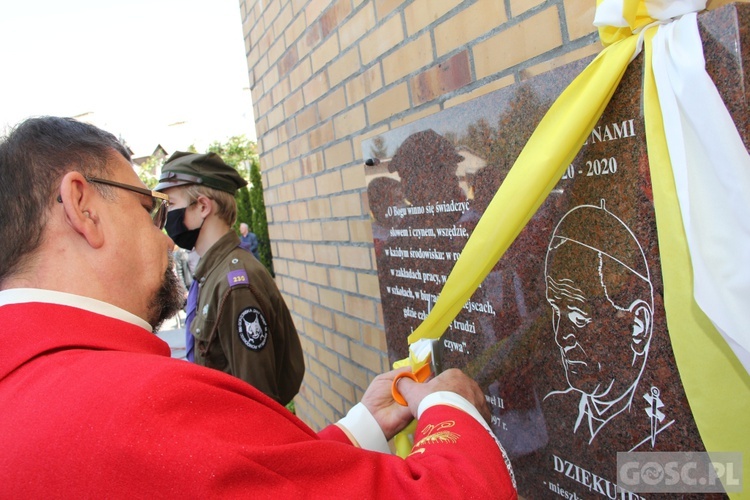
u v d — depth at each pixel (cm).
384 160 150
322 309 229
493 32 115
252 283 179
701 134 65
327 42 188
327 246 215
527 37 107
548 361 102
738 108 64
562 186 93
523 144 100
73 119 90
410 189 139
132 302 85
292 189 245
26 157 78
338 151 193
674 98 69
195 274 192
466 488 70
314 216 223
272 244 291
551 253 98
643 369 84
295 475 66
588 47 94
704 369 72
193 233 196
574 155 86
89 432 60
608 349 89
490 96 107
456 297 99
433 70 136
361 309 195
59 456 60
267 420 70
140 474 59
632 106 78
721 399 71
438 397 91
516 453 114
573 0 96
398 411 112
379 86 160
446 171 124
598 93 78
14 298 74
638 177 79
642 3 74
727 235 64
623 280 85
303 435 74
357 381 205
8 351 69
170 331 341
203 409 65
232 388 71
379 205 155
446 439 78
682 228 71
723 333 65
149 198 91
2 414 64
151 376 64
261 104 272
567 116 81
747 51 64
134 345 76
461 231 121
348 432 109
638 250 81
